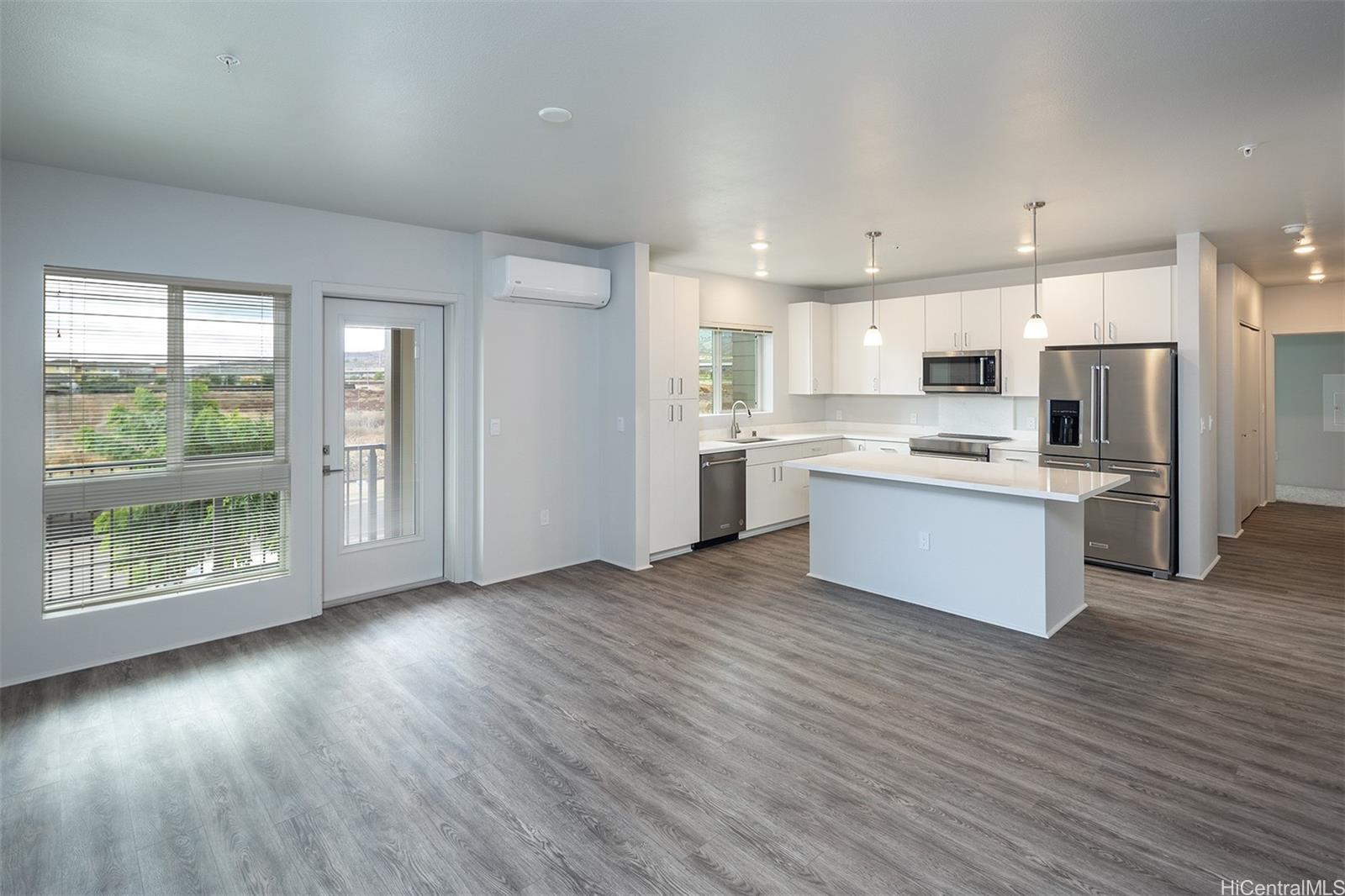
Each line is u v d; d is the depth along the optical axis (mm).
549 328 5160
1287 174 3510
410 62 2291
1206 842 2109
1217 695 3113
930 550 4363
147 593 3688
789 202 4016
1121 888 1919
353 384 4465
